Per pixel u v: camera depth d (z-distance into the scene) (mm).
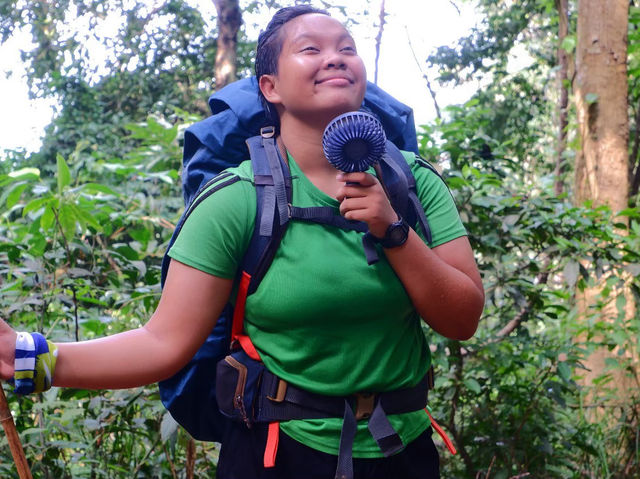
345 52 1513
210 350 1676
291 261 1418
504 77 14180
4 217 3348
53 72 11797
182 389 1685
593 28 6094
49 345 1382
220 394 1513
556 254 3352
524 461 3424
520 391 3539
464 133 3791
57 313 2740
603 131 6004
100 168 4660
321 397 1438
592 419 4617
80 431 2645
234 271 1476
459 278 1450
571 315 3814
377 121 1333
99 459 2623
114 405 2572
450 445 1580
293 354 1445
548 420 3432
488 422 3414
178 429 2604
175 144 3959
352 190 1356
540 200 3330
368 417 1451
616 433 4035
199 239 1447
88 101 12117
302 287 1404
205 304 1452
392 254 1385
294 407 1440
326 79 1472
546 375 3375
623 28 6086
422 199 1559
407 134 1934
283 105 1543
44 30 11609
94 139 11688
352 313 1417
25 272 2680
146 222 3209
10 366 1382
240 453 1503
